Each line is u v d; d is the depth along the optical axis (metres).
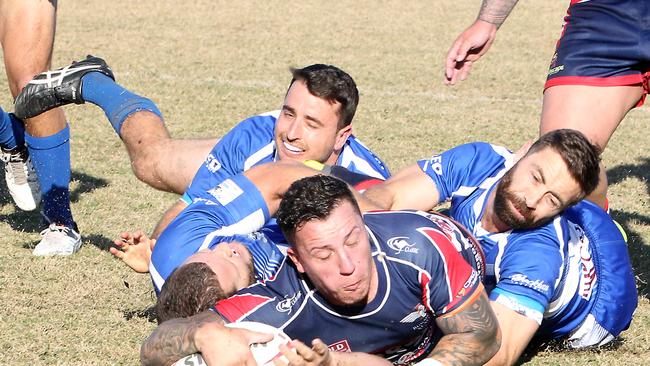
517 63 44.22
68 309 17.05
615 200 24.83
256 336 11.84
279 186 14.67
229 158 17.45
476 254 14.42
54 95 19.72
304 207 11.66
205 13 56.06
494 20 19.02
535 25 55.06
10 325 16.27
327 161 17.02
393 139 30.17
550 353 15.91
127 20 52.91
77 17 53.16
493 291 14.46
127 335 15.99
